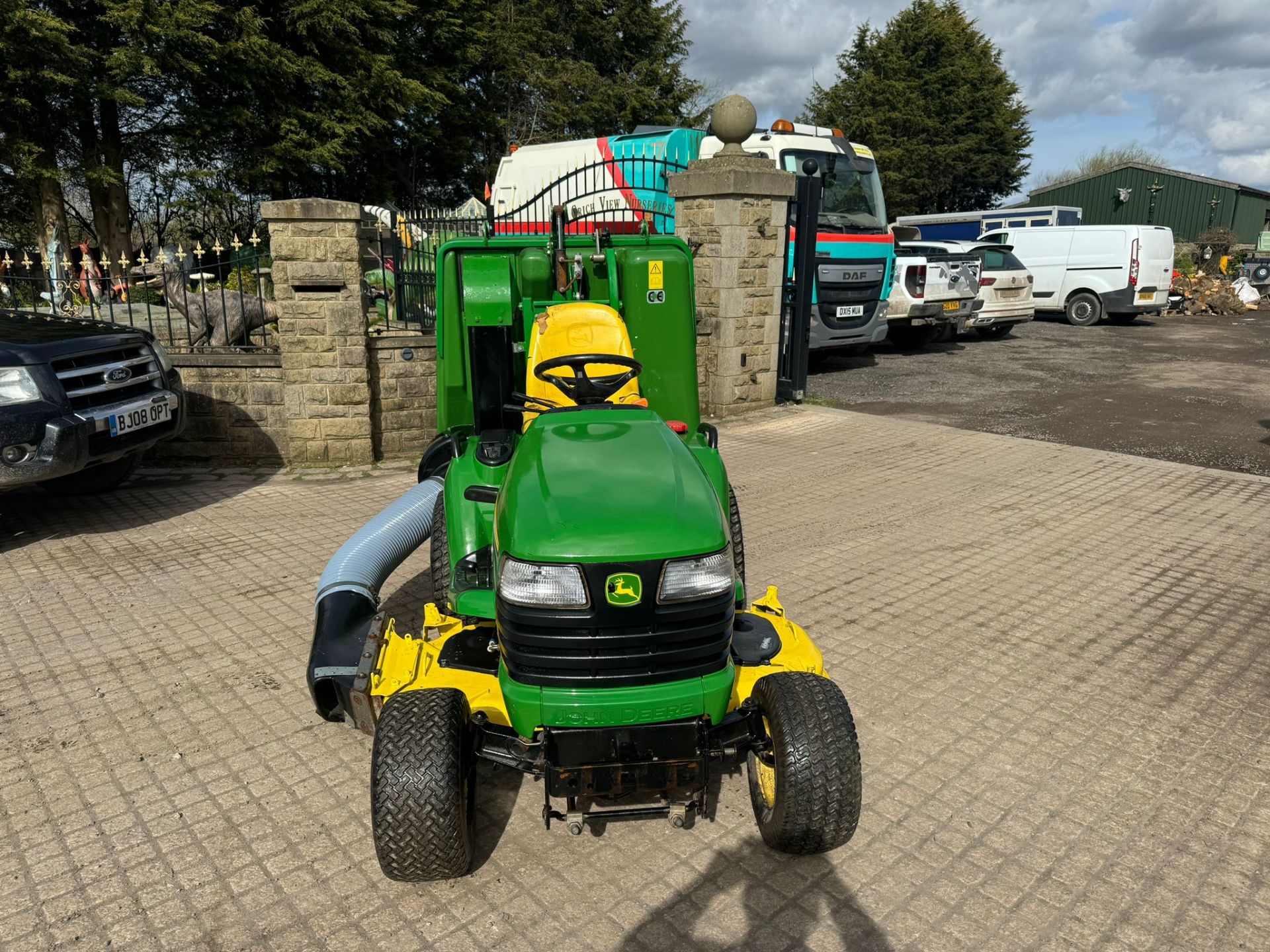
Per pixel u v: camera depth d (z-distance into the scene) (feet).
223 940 9.50
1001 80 151.53
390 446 30.30
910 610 17.65
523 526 9.39
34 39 58.29
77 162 71.51
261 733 13.56
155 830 11.34
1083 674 15.08
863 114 150.82
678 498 9.66
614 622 9.16
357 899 10.09
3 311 24.48
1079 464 28.43
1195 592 18.47
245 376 28.96
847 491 25.91
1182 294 79.61
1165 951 9.20
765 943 9.36
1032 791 11.89
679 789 9.72
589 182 47.29
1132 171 132.46
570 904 9.96
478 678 10.69
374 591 14.46
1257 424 33.81
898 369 47.50
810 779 9.53
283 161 72.08
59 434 20.80
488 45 90.68
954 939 9.37
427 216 37.50
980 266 52.95
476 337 14.58
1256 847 10.80
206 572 20.18
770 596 12.82
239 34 69.10
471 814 10.37
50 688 14.96
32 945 9.45
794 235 40.06
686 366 14.78
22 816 11.62
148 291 29.60
